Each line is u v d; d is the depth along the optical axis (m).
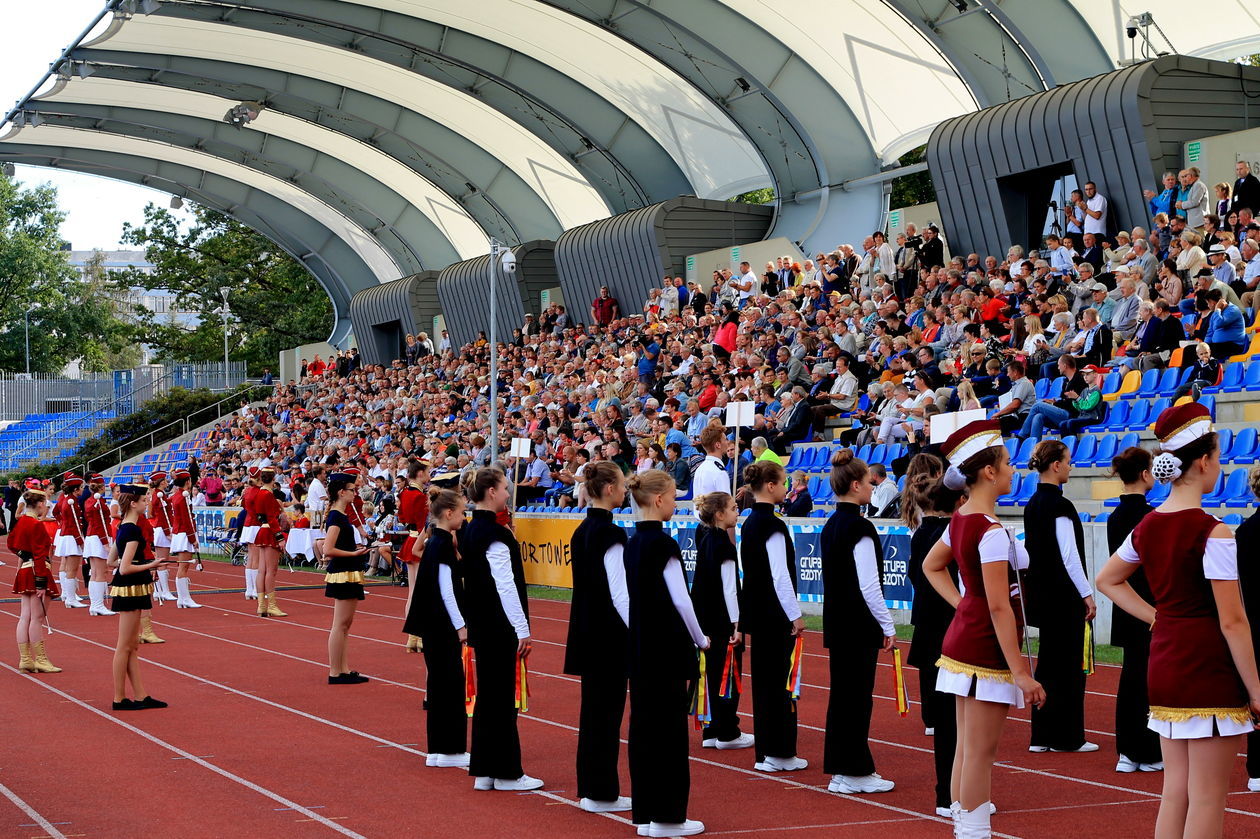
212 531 35.97
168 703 12.63
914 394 19.84
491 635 8.97
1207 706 5.71
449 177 42.84
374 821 8.17
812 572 17.77
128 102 39.34
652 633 7.74
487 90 36.41
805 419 21.64
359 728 11.34
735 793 8.70
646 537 7.87
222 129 42.22
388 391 40.41
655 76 34.22
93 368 89.00
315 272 52.22
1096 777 8.78
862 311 24.69
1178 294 18.95
